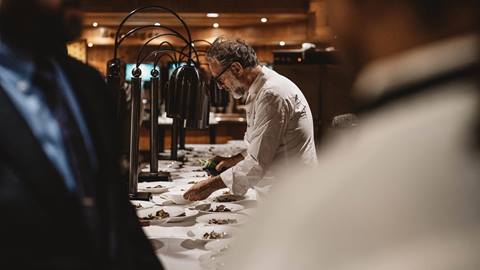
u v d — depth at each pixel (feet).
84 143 3.73
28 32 3.62
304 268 1.49
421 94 1.47
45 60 3.71
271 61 32.81
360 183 1.47
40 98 3.63
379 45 1.59
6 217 3.31
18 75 3.61
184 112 9.61
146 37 31.86
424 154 1.41
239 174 9.01
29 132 3.41
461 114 1.40
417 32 1.51
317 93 18.63
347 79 1.74
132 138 9.04
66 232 3.43
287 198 1.62
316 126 18.52
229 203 9.18
